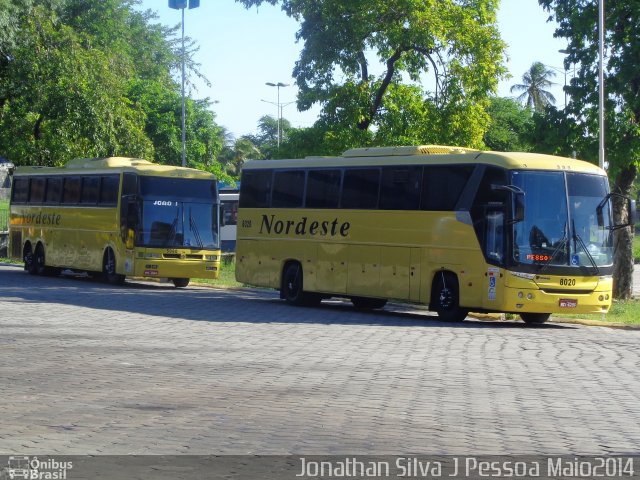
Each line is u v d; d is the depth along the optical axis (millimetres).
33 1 52219
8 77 51250
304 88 36562
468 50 35250
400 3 34438
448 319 23766
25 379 13406
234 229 55000
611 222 23531
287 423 10438
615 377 14367
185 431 9977
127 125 52062
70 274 42969
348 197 26547
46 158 51688
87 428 10094
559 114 33438
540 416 11016
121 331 19750
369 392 12594
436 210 24109
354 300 28922
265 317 23781
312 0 35938
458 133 35781
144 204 34844
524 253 22438
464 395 12445
